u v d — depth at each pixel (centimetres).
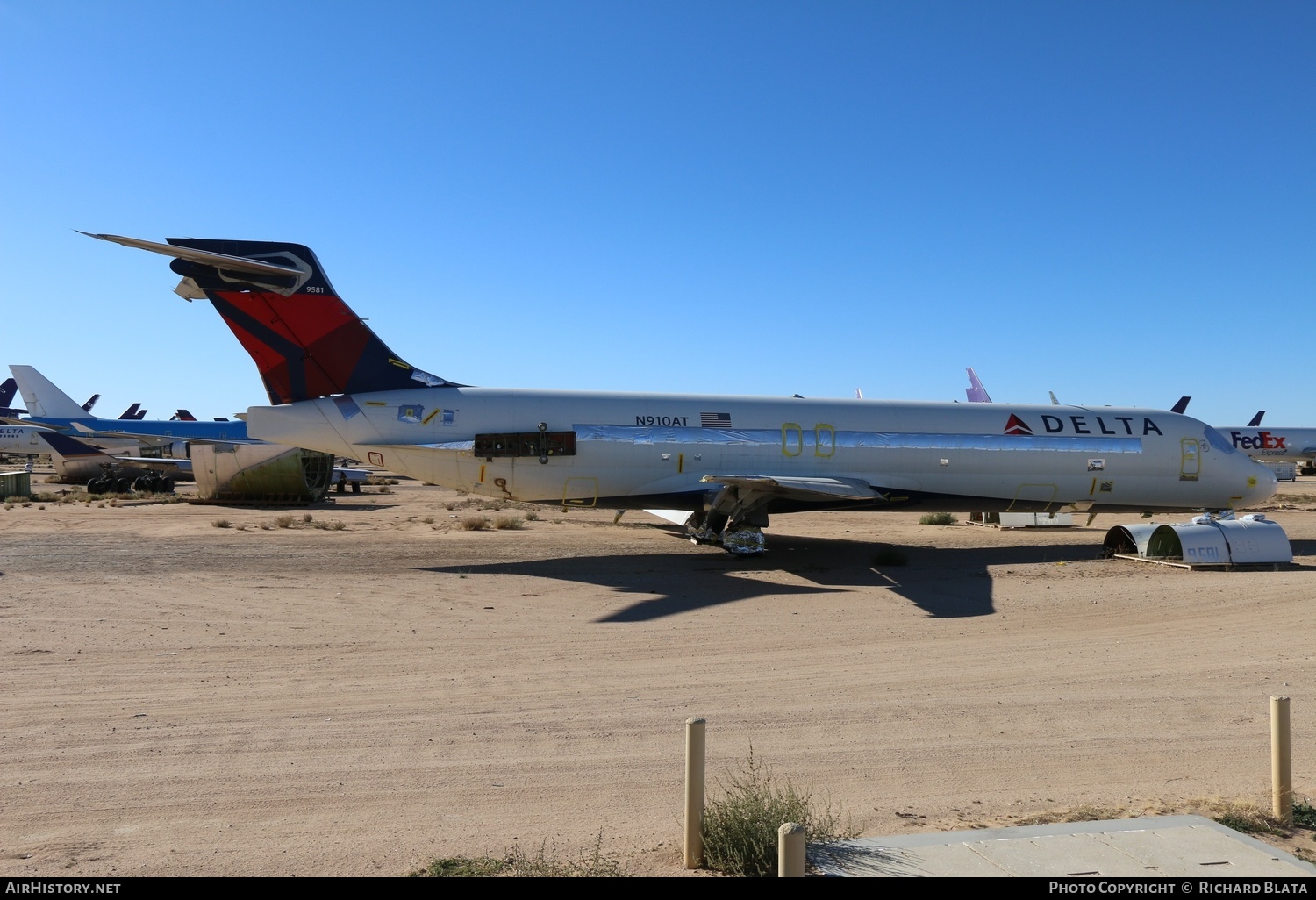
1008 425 2423
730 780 748
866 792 724
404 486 5941
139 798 698
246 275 2048
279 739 845
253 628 1362
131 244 1847
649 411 2272
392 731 876
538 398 2241
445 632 1360
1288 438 6056
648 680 1086
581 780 749
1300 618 1487
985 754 820
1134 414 2525
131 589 1677
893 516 3684
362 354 2156
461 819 664
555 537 2702
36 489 4641
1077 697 1012
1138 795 720
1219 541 2070
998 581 1902
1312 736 873
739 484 2069
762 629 1406
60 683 1038
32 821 651
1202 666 1164
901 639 1341
